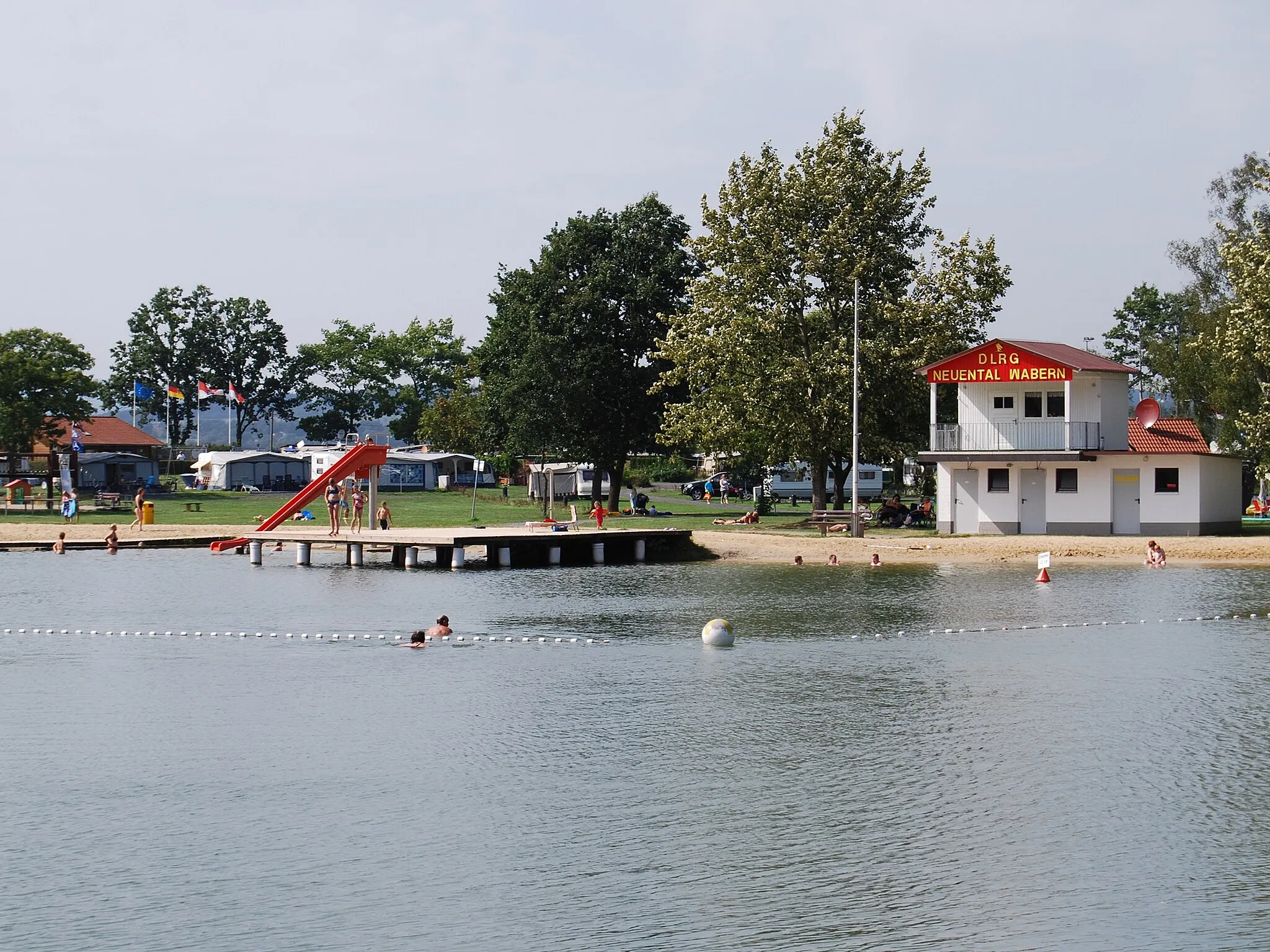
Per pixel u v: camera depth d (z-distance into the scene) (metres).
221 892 23.59
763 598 62.91
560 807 28.27
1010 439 88.56
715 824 27.05
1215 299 115.19
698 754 32.50
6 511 119.25
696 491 150.75
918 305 93.44
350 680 42.25
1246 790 29.22
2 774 31.02
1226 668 43.75
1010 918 22.33
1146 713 36.78
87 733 35.09
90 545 92.94
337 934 21.83
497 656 46.53
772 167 96.19
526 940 21.56
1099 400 88.75
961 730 34.84
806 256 93.69
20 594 65.62
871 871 24.45
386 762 31.92
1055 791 29.12
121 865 24.92
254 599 63.38
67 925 22.19
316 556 88.25
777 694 39.59
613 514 116.56
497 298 132.62
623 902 23.06
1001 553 81.00
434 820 27.44
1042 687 40.47
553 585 69.56
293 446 189.38
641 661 45.38
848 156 95.50
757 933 21.78
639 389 115.31
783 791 29.27
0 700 39.34
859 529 87.81
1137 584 67.50
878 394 93.50
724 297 95.56
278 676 43.00
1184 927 21.97
